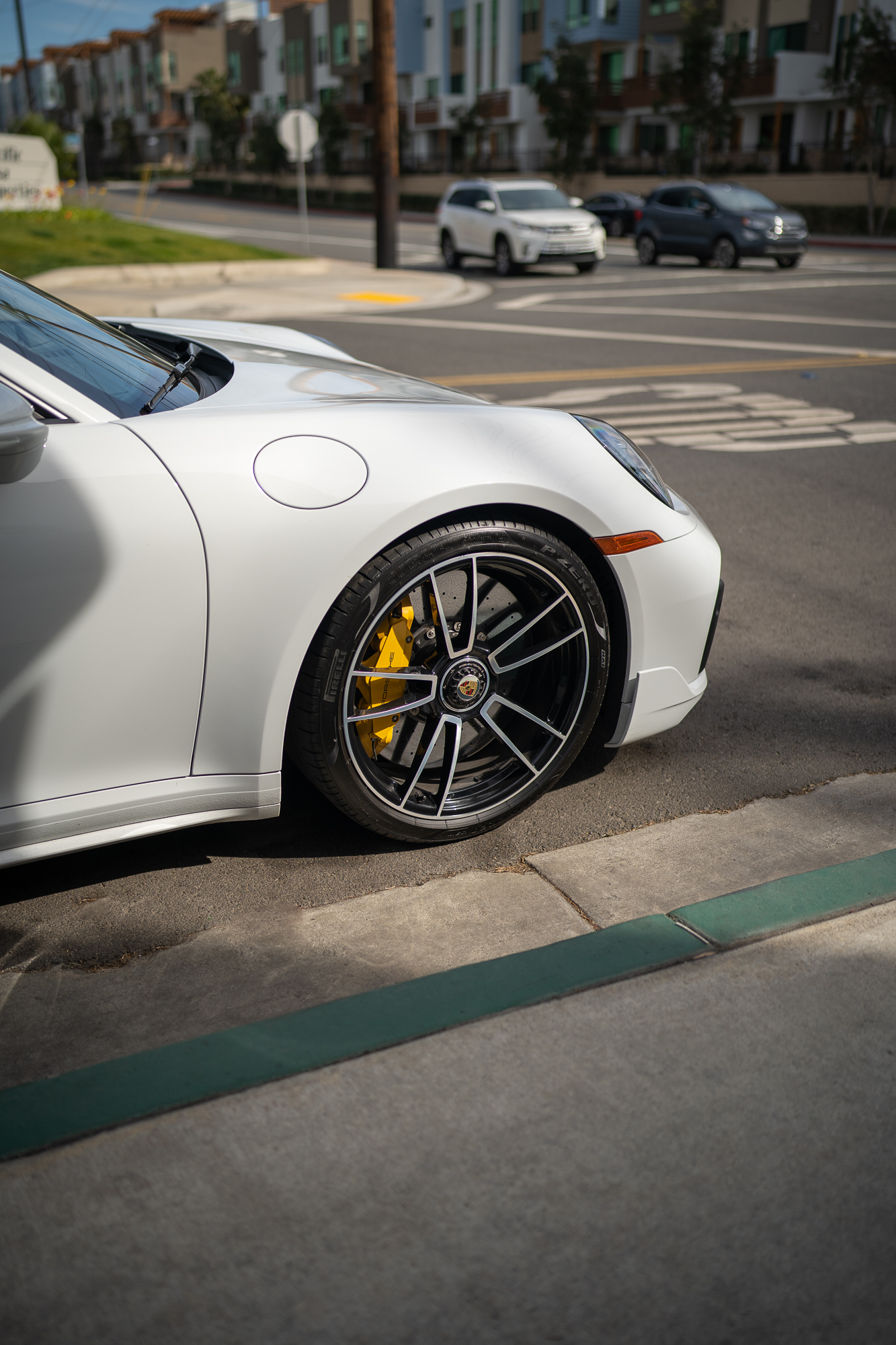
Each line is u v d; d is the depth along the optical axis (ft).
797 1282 4.31
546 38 146.00
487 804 7.61
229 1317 4.15
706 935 6.40
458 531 6.70
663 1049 5.50
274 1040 5.59
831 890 6.83
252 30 214.48
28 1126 5.02
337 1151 4.89
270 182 183.83
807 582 13.25
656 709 8.01
